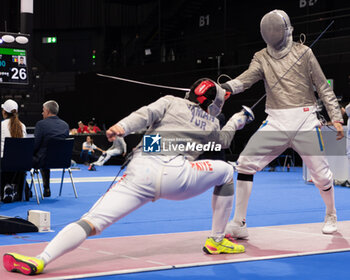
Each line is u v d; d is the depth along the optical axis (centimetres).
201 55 1616
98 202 252
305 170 823
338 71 1126
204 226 412
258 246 325
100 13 2258
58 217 461
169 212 494
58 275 245
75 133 1423
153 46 1864
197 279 243
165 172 253
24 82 482
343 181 784
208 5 1750
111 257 288
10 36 472
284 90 351
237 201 348
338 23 1355
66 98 1841
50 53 2316
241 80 359
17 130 557
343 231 380
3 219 369
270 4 1540
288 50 352
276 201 595
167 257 290
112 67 1811
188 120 264
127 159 262
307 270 262
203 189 270
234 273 255
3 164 530
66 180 879
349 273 257
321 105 895
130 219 447
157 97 1457
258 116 1207
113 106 1616
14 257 245
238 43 1514
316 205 559
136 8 2230
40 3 2309
